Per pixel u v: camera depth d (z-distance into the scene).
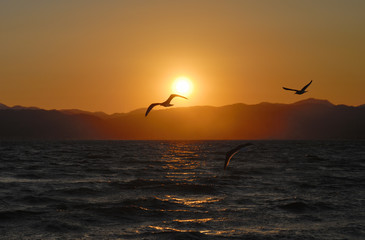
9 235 20.19
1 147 176.00
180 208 26.14
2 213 24.03
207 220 23.03
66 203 27.77
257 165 63.56
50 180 41.34
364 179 41.69
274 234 20.19
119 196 30.91
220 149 156.75
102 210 25.05
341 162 70.94
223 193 32.25
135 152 124.50
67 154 107.06
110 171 51.97
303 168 56.75
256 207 26.42
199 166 62.34
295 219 23.23
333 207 26.28
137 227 21.58
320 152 119.56
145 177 44.81
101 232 20.66
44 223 22.27
